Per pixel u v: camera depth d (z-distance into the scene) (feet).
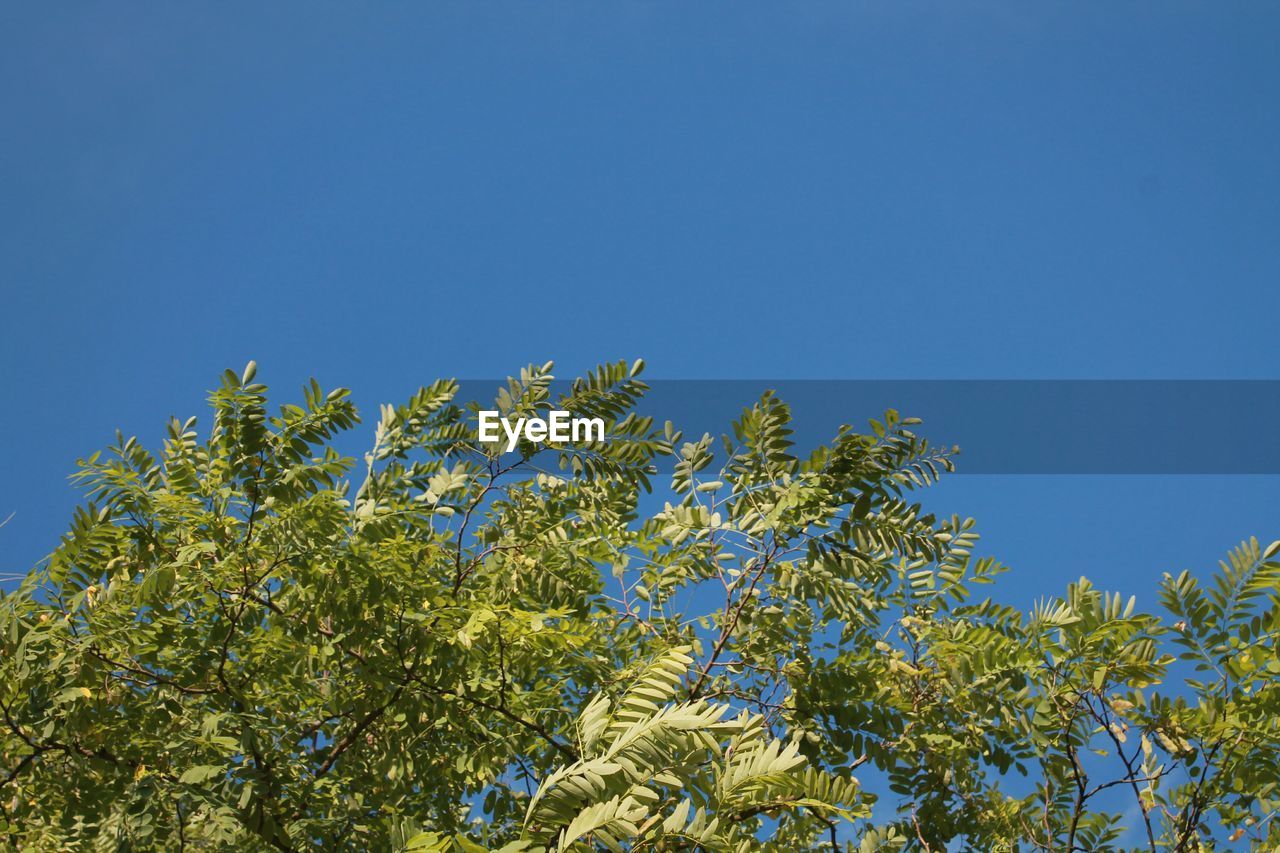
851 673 19.34
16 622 15.81
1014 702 18.61
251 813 16.25
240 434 17.90
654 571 20.76
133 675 17.87
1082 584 18.07
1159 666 17.37
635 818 8.12
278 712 19.12
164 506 17.81
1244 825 18.42
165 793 15.76
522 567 19.01
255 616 18.33
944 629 19.56
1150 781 17.88
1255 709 16.70
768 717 19.52
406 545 18.53
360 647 17.89
